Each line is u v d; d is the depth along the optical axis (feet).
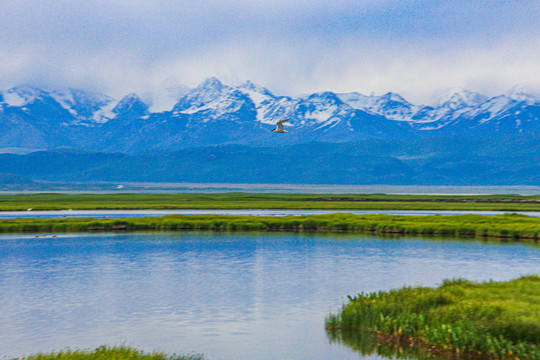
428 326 342.64
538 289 415.23
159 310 448.65
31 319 424.05
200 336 380.17
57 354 307.58
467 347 316.81
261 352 346.74
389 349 342.44
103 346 320.50
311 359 332.19
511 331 318.65
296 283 552.00
